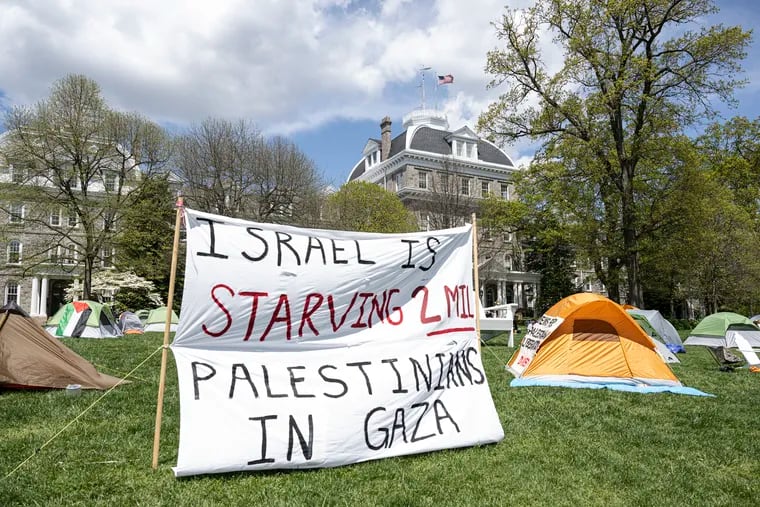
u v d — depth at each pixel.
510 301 51.12
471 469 4.49
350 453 4.56
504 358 12.55
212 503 3.63
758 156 33.78
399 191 44.97
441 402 5.22
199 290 4.52
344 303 5.11
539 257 43.00
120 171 32.56
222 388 4.39
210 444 4.16
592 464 4.73
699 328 18.20
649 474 4.50
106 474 4.22
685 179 23.95
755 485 4.31
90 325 20.45
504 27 24.23
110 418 6.05
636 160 23.94
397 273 5.46
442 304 5.62
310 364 4.79
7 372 7.64
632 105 23.67
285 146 33.19
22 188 28.84
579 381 8.89
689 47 21.98
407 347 5.27
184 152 32.19
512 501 3.85
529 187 28.86
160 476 4.16
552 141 25.16
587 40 22.50
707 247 25.89
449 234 5.92
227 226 4.80
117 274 35.06
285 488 3.95
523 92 24.91
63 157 30.86
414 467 4.53
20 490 3.83
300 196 32.66
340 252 5.23
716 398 7.90
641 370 8.88
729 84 21.72
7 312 8.03
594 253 25.75
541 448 5.16
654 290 36.50
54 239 32.56
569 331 9.39
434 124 51.44
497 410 6.76
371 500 3.77
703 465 4.79
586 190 26.27
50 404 6.69
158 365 10.80
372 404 4.84
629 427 6.06
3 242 31.89
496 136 25.69
